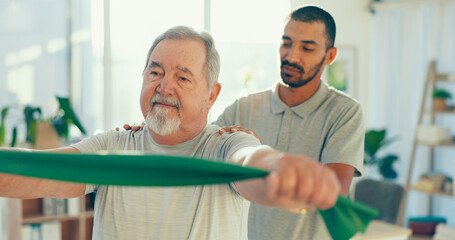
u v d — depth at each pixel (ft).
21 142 13.42
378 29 19.93
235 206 3.62
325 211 2.03
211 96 4.04
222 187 3.53
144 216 3.67
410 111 19.24
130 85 15.84
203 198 3.54
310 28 5.45
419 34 18.90
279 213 5.57
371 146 17.94
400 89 19.42
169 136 3.78
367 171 19.43
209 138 3.83
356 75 19.85
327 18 5.56
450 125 18.17
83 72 16.01
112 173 1.89
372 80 20.26
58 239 13.46
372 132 17.87
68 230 14.01
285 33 5.59
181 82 3.70
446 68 18.06
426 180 15.61
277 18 17.54
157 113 3.70
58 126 13.19
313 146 5.66
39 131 13.07
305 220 5.50
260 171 1.86
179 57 3.68
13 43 15.35
